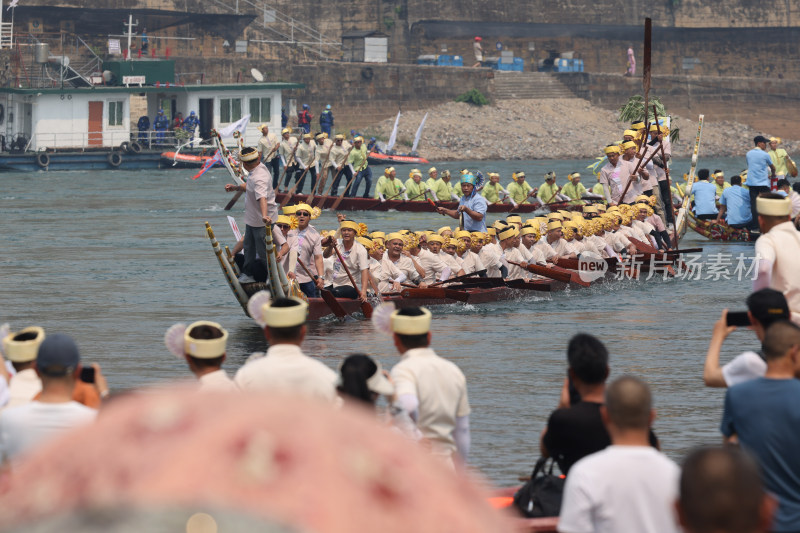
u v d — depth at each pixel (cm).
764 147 9706
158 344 4988
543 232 7488
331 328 5638
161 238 9781
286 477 344
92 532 321
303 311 2006
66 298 6400
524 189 12156
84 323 5544
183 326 2014
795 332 1727
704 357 4753
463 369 4466
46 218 11488
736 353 4866
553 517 1948
